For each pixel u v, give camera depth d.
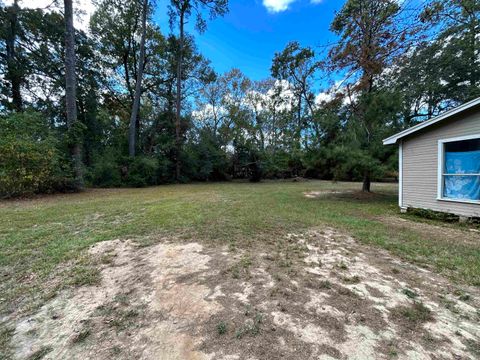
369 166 7.66
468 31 7.21
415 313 1.93
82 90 16.27
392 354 1.51
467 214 5.01
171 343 1.62
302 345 1.59
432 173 5.64
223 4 14.20
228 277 2.56
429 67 7.83
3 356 1.52
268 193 10.66
